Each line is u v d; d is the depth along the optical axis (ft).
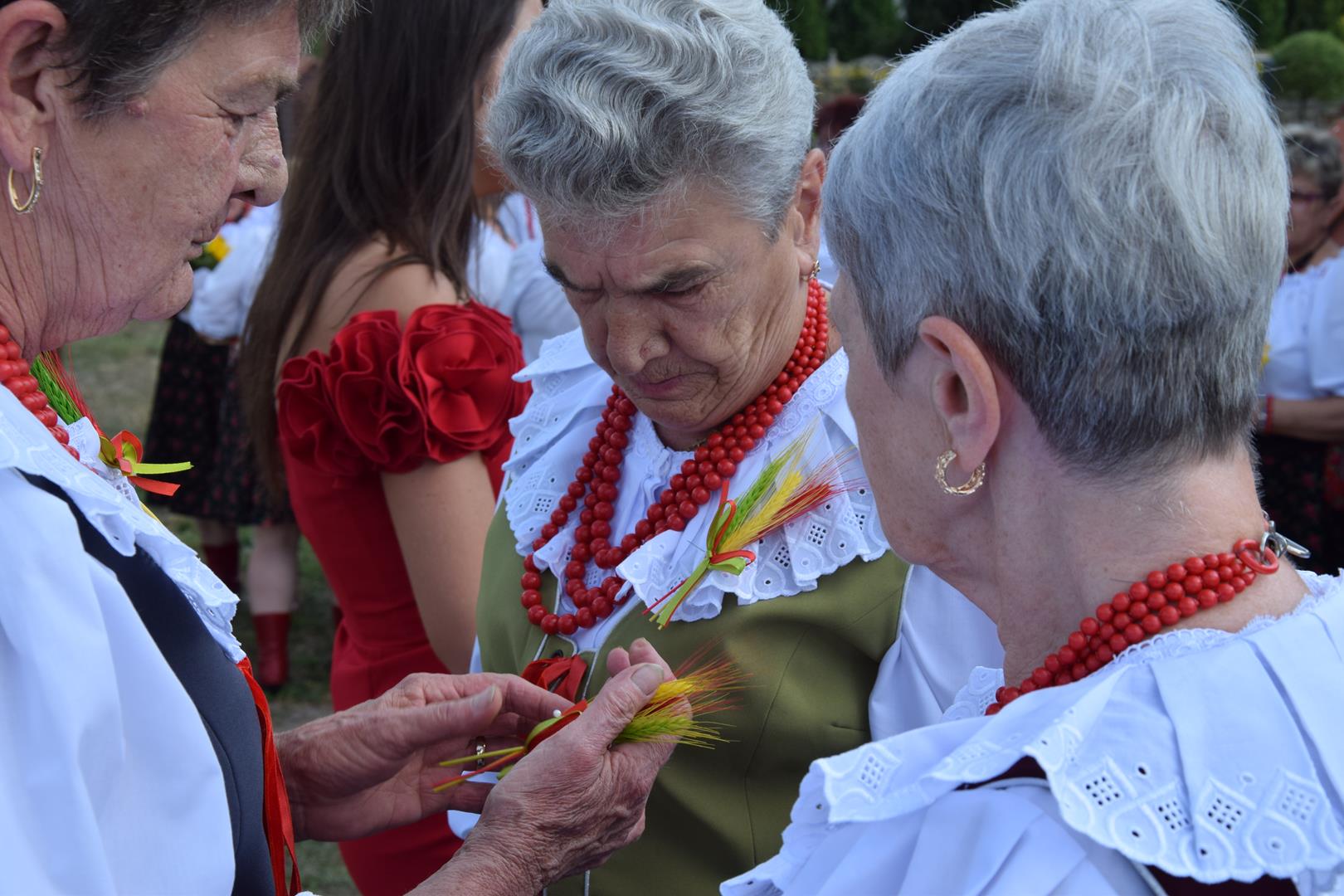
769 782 4.92
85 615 3.17
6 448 3.22
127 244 3.67
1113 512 3.11
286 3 3.72
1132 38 2.99
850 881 3.07
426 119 6.76
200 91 3.59
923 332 3.19
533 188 4.42
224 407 15.11
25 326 3.68
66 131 3.46
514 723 5.15
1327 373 12.18
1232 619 3.04
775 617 4.77
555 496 5.66
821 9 48.57
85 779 3.14
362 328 6.44
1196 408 3.01
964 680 4.69
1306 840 2.67
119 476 3.95
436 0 6.64
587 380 5.92
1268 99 3.06
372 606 7.07
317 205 7.09
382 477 6.57
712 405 4.99
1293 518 12.59
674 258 4.47
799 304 5.05
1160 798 2.75
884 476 3.57
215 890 3.40
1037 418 3.11
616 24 4.31
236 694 3.89
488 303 10.03
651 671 4.39
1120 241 2.87
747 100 4.33
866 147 3.29
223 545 16.56
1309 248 12.75
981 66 3.08
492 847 4.18
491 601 5.80
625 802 4.42
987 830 2.86
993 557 3.47
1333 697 2.85
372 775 4.92
